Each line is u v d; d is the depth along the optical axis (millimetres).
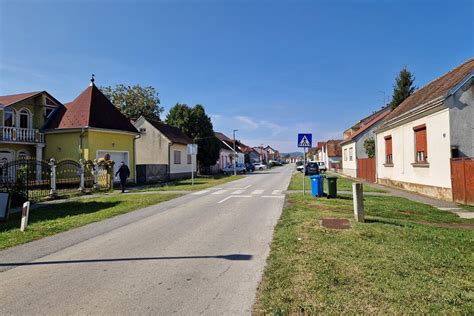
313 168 37312
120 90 52594
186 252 6477
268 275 4969
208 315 3809
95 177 20297
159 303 4164
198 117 43625
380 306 3836
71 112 24562
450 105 13367
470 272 4973
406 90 33406
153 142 33562
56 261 6156
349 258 5594
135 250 6738
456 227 8578
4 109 22844
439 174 14312
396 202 13078
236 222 9422
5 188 14211
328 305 3891
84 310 4035
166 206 13125
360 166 28984
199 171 44969
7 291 4727
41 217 11023
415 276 4754
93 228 9141
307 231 7672
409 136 17641
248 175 40688
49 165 16969
